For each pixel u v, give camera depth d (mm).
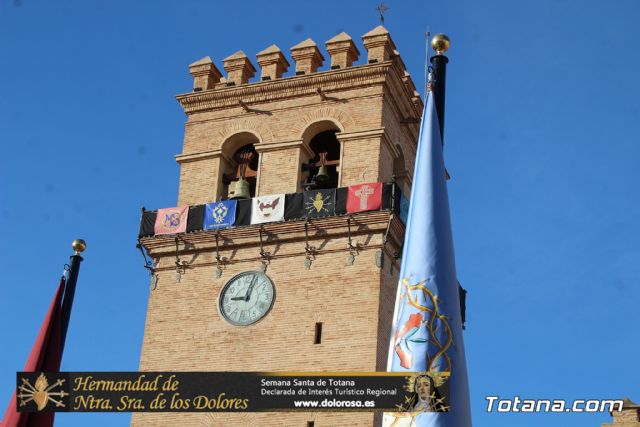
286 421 50281
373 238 53062
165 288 55500
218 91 59688
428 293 36969
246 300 53875
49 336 44781
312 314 52500
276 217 54531
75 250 46469
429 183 38438
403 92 58750
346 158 55812
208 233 55344
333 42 59062
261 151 57500
